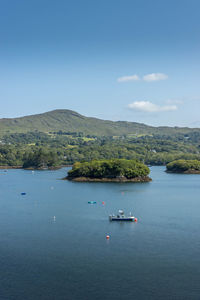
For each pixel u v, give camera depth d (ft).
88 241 486.38
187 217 629.92
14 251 446.60
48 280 365.20
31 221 602.44
